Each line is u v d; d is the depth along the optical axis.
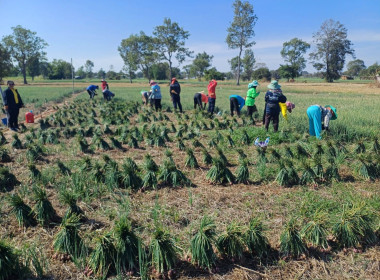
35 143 9.23
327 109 10.32
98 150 9.78
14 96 12.92
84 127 13.55
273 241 4.60
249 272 3.99
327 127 10.40
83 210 5.54
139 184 6.51
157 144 10.22
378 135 10.14
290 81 87.62
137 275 3.90
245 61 104.31
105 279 3.83
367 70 112.50
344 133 10.59
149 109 18.45
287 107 11.12
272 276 3.91
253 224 4.34
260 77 89.81
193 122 13.15
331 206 5.55
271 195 6.15
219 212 5.43
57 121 14.44
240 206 5.68
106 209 5.53
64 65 135.88
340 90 43.69
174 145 10.41
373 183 6.75
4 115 18.31
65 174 7.25
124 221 4.48
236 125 12.82
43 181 6.67
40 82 97.12
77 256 4.20
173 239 4.38
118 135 12.09
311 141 10.04
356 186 6.59
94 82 94.12
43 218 4.99
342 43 79.69
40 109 21.77
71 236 4.23
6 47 92.12
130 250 3.98
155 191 6.39
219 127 12.68
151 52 96.38
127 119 15.18
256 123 13.96
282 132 10.48
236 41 70.88
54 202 5.90
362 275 3.88
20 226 4.97
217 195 6.16
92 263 3.92
